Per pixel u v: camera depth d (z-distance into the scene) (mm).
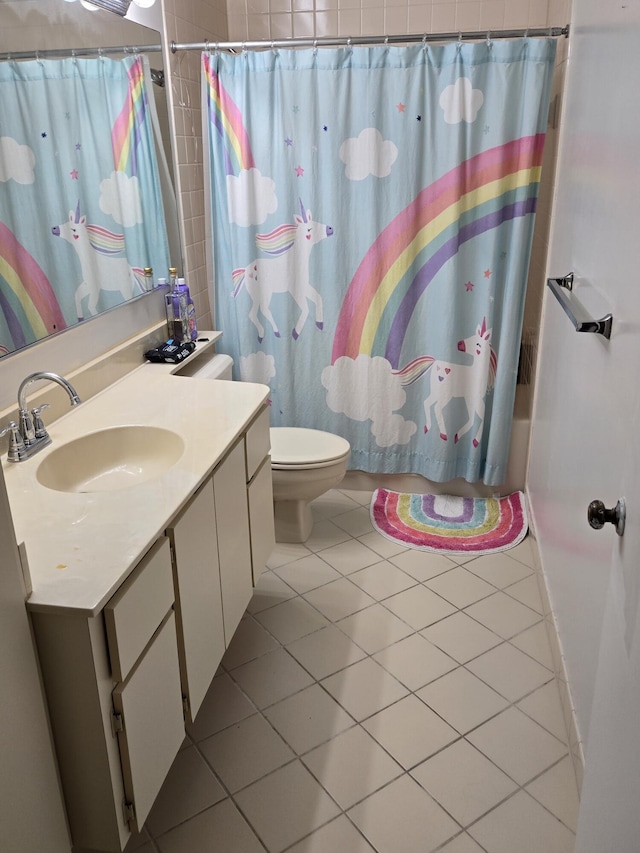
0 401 1814
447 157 2695
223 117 2785
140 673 1412
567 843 1656
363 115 2697
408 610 2492
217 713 2057
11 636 1193
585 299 1974
